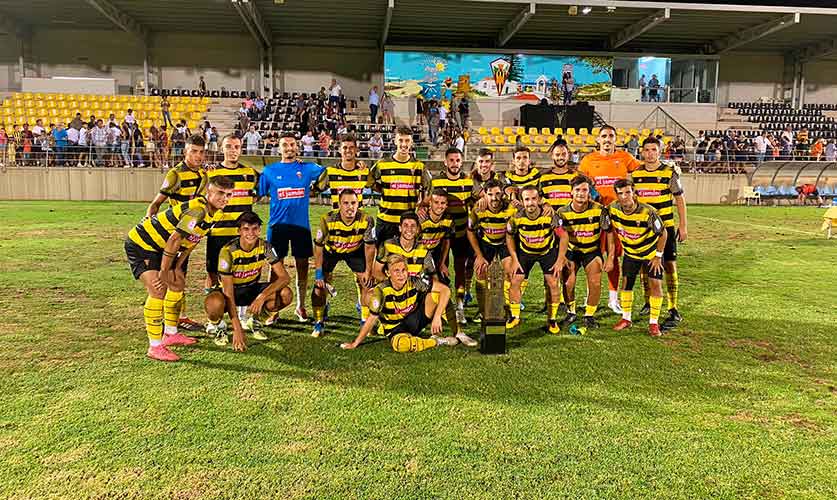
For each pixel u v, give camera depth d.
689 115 26.38
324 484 2.72
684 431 3.29
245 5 20.64
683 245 11.13
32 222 12.69
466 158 20.31
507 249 5.64
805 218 16.30
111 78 25.73
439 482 2.75
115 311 5.69
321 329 5.12
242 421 3.33
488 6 21.98
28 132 19.47
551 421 3.38
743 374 4.22
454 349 4.74
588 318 5.54
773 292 7.03
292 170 5.66
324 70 26.97
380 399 3.67
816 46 27.48
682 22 23.88
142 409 3.47
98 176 19.00
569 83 25.89
